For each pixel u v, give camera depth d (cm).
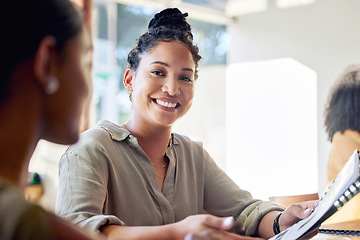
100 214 92
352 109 267
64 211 89
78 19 47
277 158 351
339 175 89
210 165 130
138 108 108
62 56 45
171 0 347
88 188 92
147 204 106
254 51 373
